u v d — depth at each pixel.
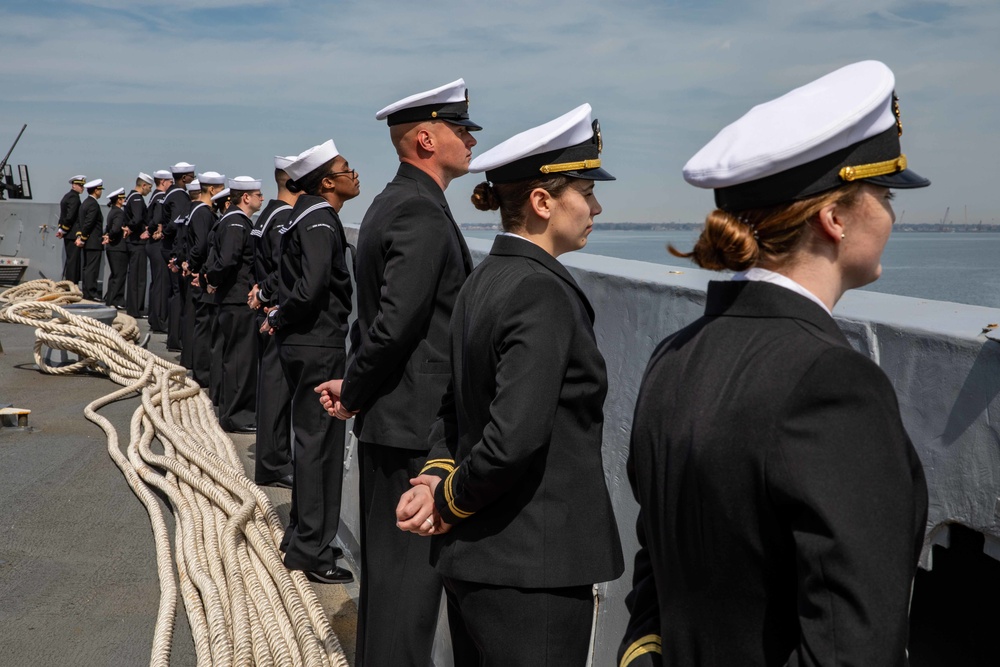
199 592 3.76
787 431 1.10
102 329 8.62
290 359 4.13
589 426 2.00
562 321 1.90
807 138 1.16
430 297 2.81
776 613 1.16
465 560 1.98
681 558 1.24
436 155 2.94
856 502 1.06
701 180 1.23
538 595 1.95
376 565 2.96
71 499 5.04
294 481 4.12
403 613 2.88
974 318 1.56
